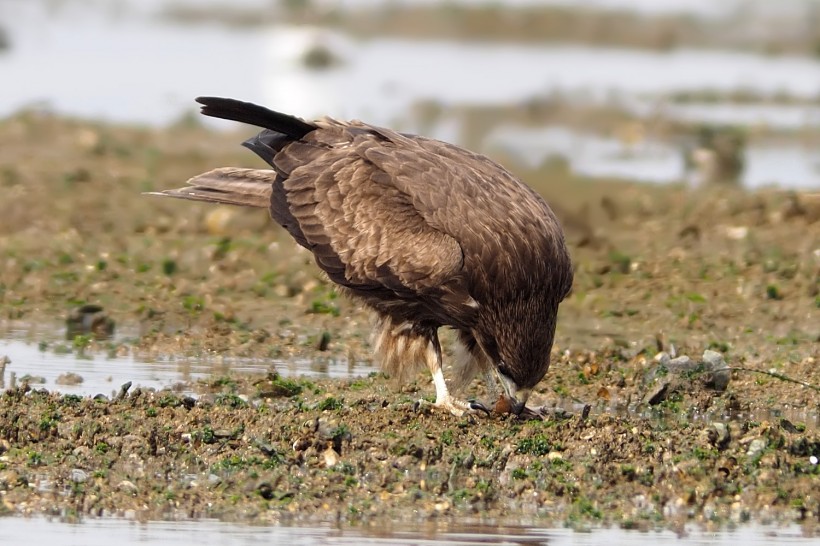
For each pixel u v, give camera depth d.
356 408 12.60
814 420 13.19
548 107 35.31
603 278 18.53
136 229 20.38
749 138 31.42
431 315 12.77
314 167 13.20
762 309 17.28
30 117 29.12
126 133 28.52
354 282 12.80
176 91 36.00
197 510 10.35
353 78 40.75
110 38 47.56
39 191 22.08
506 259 12.23
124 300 17.03
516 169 26.66
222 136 29.28
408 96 37.09
